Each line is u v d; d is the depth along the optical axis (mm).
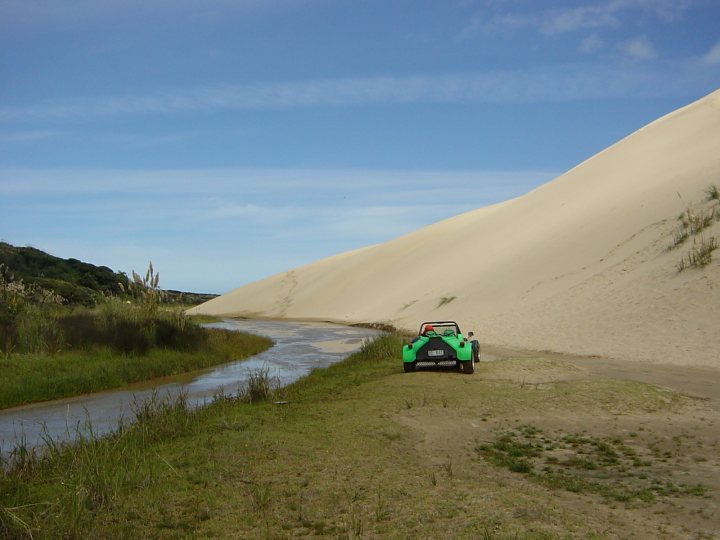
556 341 23516
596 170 53750
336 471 7516
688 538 5664
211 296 119375
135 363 19328
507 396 12562
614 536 5641
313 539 5613
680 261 26500
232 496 6699
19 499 6730
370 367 18562
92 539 5699
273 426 9961
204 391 16281
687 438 9500
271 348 29656
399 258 67812
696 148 44500
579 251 36625
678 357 18406
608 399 12102
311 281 77812
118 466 7602
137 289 24516
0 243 45125
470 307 36781
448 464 8062
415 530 5719
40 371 16828
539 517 6008
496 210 68188
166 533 5820
